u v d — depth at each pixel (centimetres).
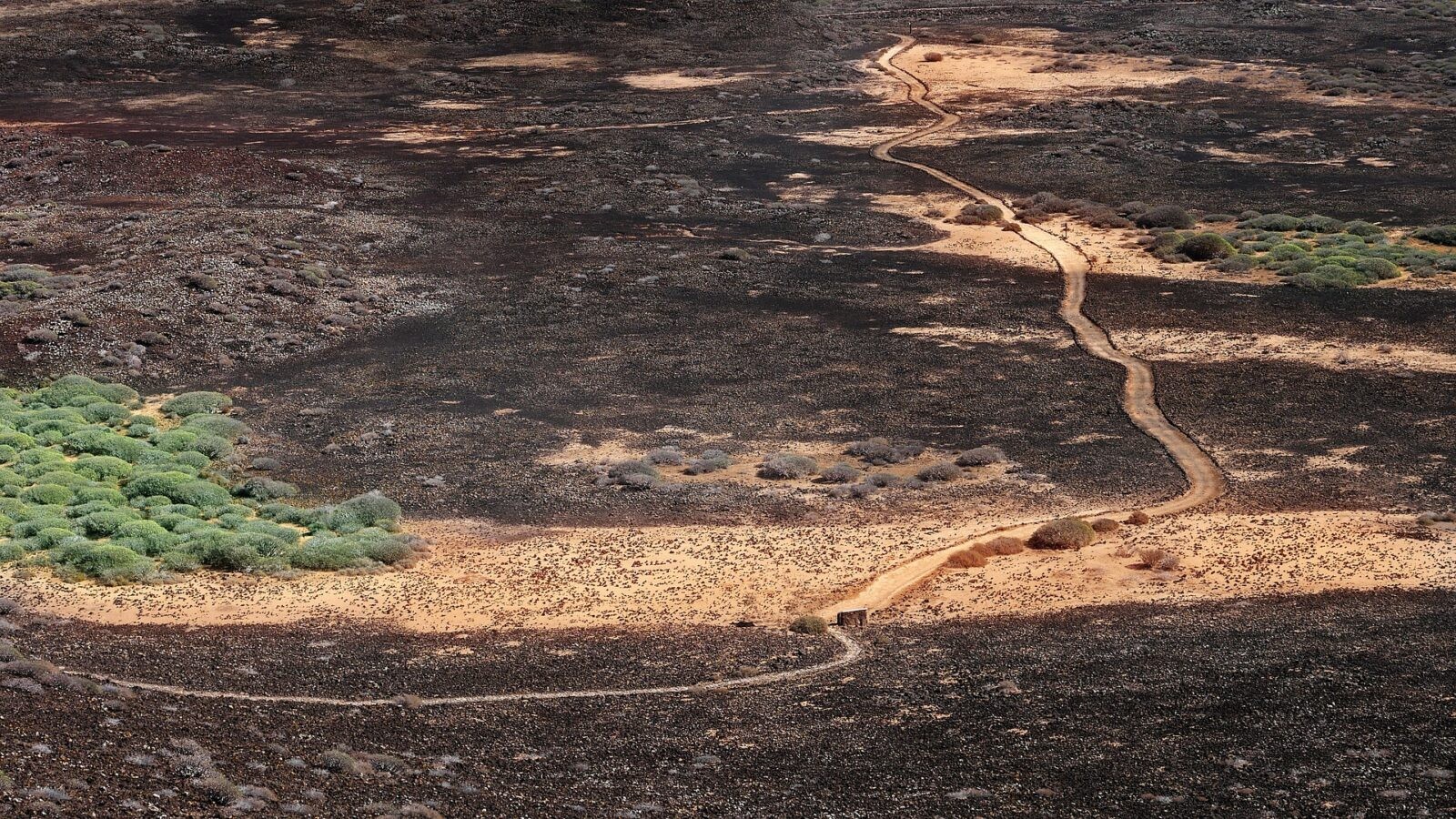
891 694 2962
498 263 6750
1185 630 3259
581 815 2412
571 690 3016
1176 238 7131
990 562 3731
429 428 4812
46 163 8250
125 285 6041
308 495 4300
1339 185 8362
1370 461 4381
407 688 3011
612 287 6375
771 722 2844
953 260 6900
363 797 2400
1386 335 5659
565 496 4262
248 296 6000
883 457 4512
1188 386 5128
